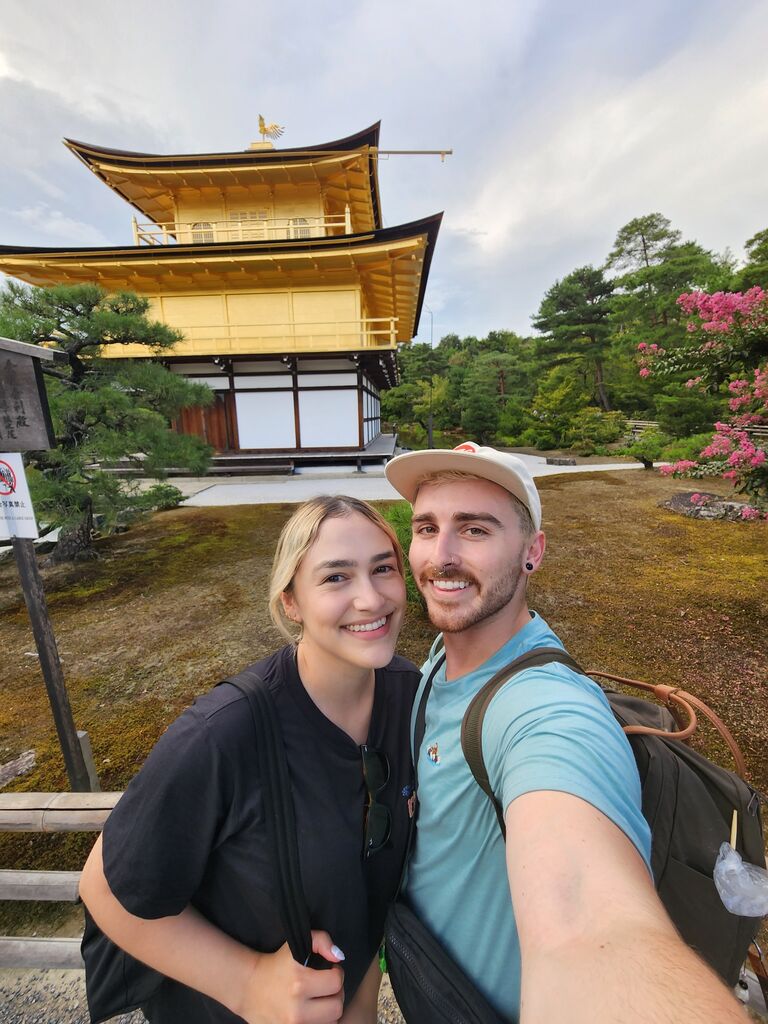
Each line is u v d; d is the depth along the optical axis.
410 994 0.88
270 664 1.01
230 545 7.69
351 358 13.63
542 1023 0.52
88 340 6.64
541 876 0.62
